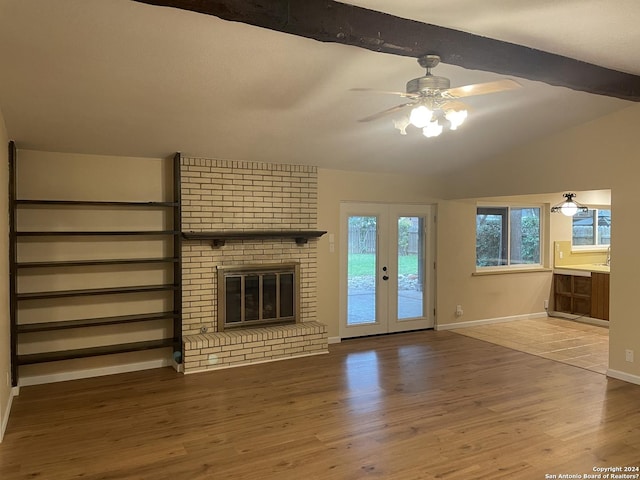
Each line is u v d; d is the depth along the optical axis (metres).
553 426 3.58
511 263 7.77
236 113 4.07
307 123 4.45
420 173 6.66
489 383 4.59
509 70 3.19
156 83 3.39
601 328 7.04
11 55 2.88
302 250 5.89
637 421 3.67
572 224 8.26
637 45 3.20
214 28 2.73
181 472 2.93
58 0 2.38
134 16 2.56
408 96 2.91
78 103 3.65
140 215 5.05
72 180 4.75
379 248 6.59
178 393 4.33
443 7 2.61
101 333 4.90
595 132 4.88
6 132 4.00
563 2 2.58
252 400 4.15
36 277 4.61
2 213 3.69
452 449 3.21
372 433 3.47
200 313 5.28
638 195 4.51
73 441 3.37
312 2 2.43
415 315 6.93
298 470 2.94
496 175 6.08
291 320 5.81
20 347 4.55
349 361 5.34
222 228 5.38
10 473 2.93
